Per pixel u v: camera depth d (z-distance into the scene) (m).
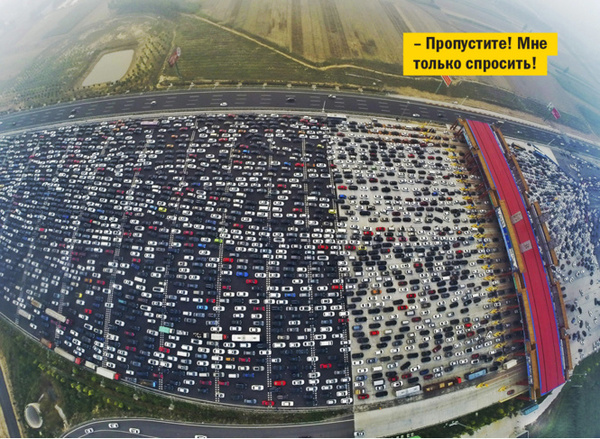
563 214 153.75
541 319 124.94
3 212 148.12
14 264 137.62
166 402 114.00
